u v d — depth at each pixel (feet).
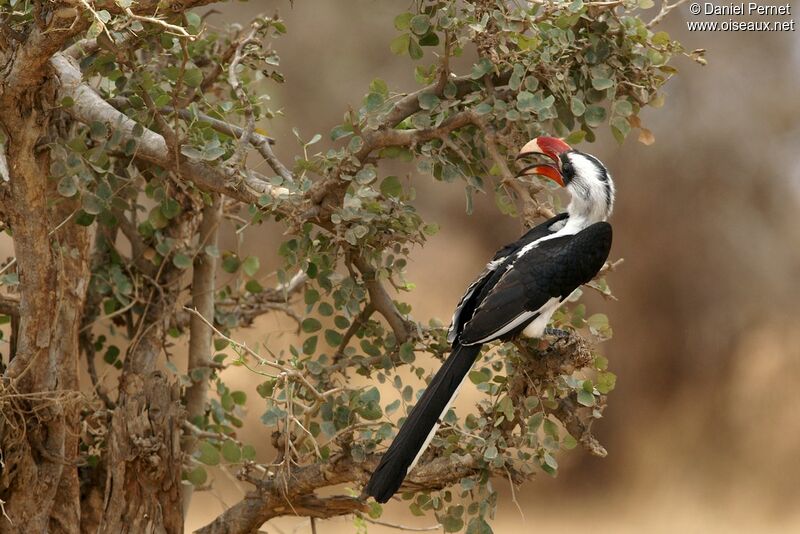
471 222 75.82
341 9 78.23
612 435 67.46
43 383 24.03
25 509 24.17
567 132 25.41
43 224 23.12
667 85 71.56
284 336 52.19
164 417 25.22
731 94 71.20
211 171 23.85
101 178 24.99
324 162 23.44
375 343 25.81
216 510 56.85
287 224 23.86
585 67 23.58
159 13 21.07
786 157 70.90
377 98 23.62
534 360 22.85
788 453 65.62
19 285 24.36
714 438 66.85
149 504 24.73
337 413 24.54
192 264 28.94
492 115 23.34
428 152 23.67
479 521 22.62
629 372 67.92
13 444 23.59
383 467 21.21
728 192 69.41
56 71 23.76
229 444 25.50
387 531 53.57
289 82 77.05
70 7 19.69
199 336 28.71
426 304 74.54
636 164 69.31
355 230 22.58
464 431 22.95
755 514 63.46
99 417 26.96
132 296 28.68
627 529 62.03
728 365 67.77
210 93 30.42
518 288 22.79
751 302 68.13
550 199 25.41
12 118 21.99
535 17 22.91
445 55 23.02
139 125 23.44
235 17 76.69
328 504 25.00
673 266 68.28
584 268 23.30
